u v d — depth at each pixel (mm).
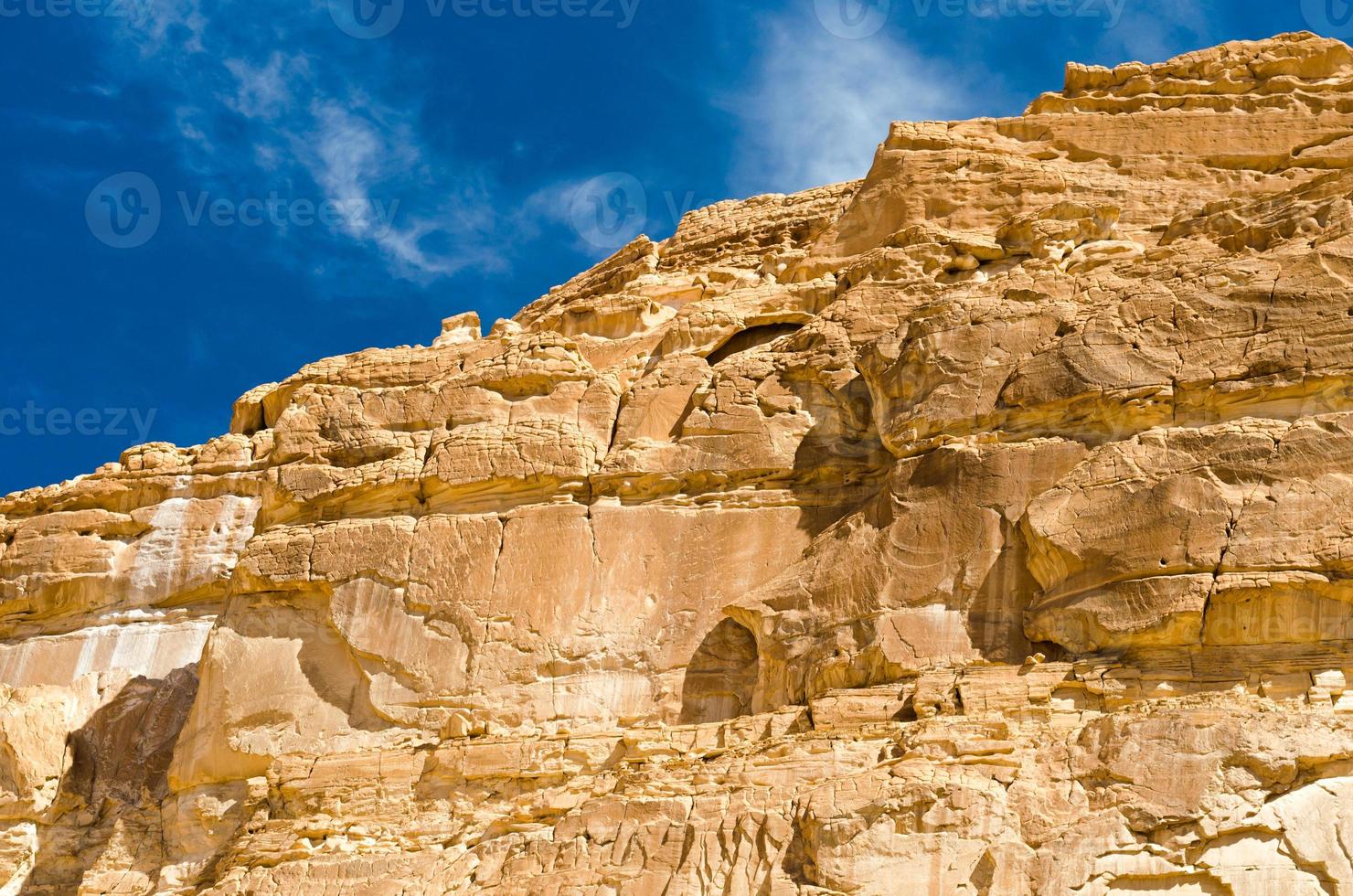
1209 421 26891
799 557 29844
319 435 33844
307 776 29266
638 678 29594
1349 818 22484
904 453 28891
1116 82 37250
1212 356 27203
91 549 37125
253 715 30906
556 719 29469
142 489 37750
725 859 24203
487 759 28469
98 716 34812
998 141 36531
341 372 36656
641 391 32656
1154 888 22469
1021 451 27703
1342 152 34750
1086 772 23516
